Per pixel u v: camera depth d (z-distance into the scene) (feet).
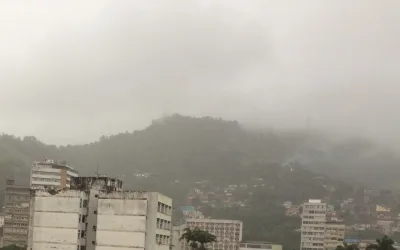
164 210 323.78
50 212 321.93
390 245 493.36
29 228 324.19
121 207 310.86
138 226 305.94
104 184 339.98
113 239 308.40
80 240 318.65
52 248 317.42
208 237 416.87
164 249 322.14
